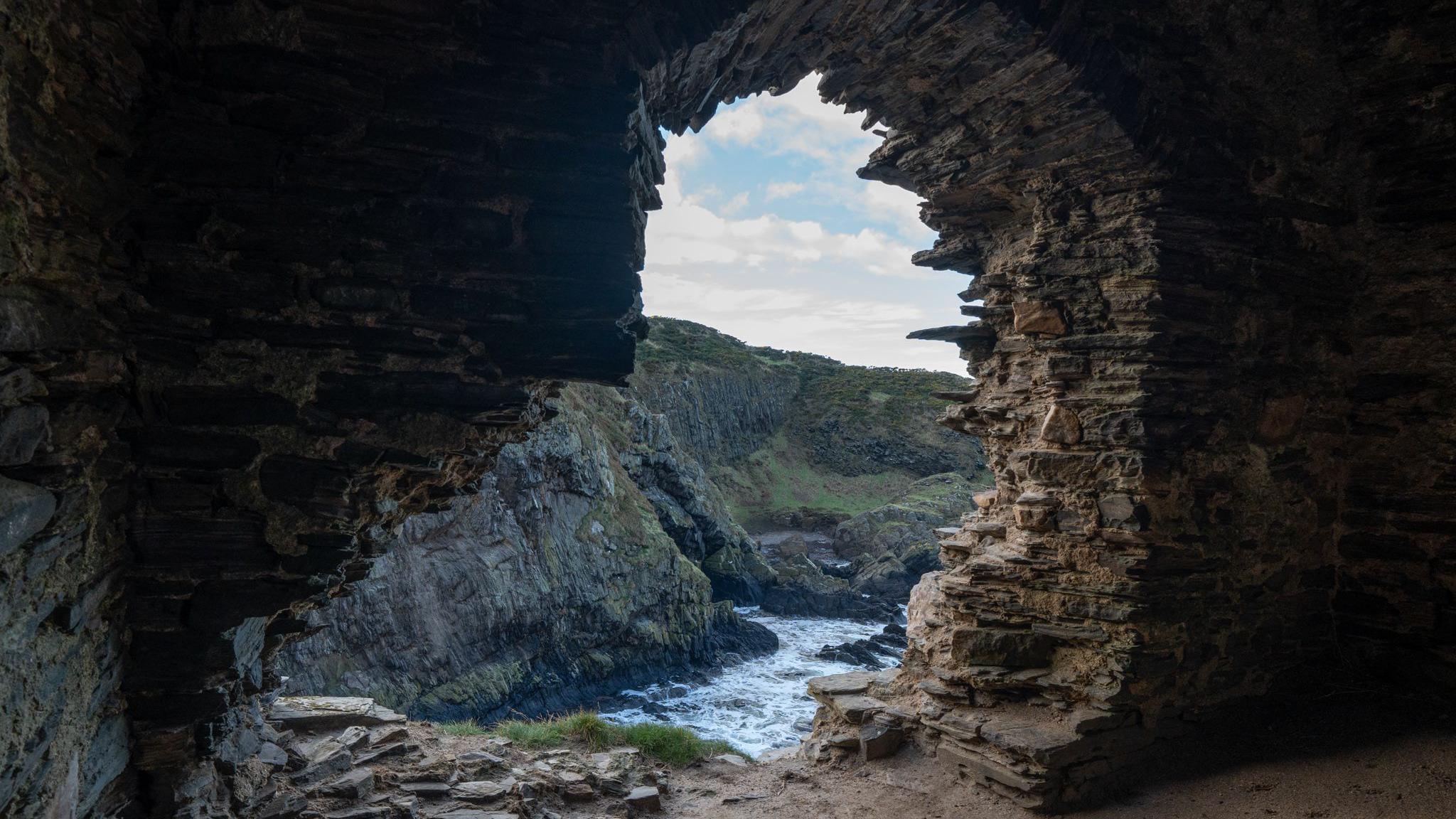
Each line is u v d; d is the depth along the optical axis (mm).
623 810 7297
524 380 4770
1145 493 7020
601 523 25047
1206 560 7336
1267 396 7840
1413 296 8070
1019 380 8148
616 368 4727
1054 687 7379
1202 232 7199
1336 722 7430
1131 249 7148
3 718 2834
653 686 24234
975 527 8617
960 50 6609
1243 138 7430
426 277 4492
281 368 4344
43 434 3148
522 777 7566
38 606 3148
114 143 3760
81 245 3551
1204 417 7316
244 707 5250
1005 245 8484
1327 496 8375
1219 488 7418
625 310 4723
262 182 4203
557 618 22438
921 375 73000
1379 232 8250
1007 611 7820
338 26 4164
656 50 4754
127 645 4168
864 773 8117
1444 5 7363
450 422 4637
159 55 3945
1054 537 7590
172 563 4219
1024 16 6027
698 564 34969
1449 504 7789
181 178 4082
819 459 64125
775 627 32469
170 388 4176
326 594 5016
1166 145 6895
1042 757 6699
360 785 6625
